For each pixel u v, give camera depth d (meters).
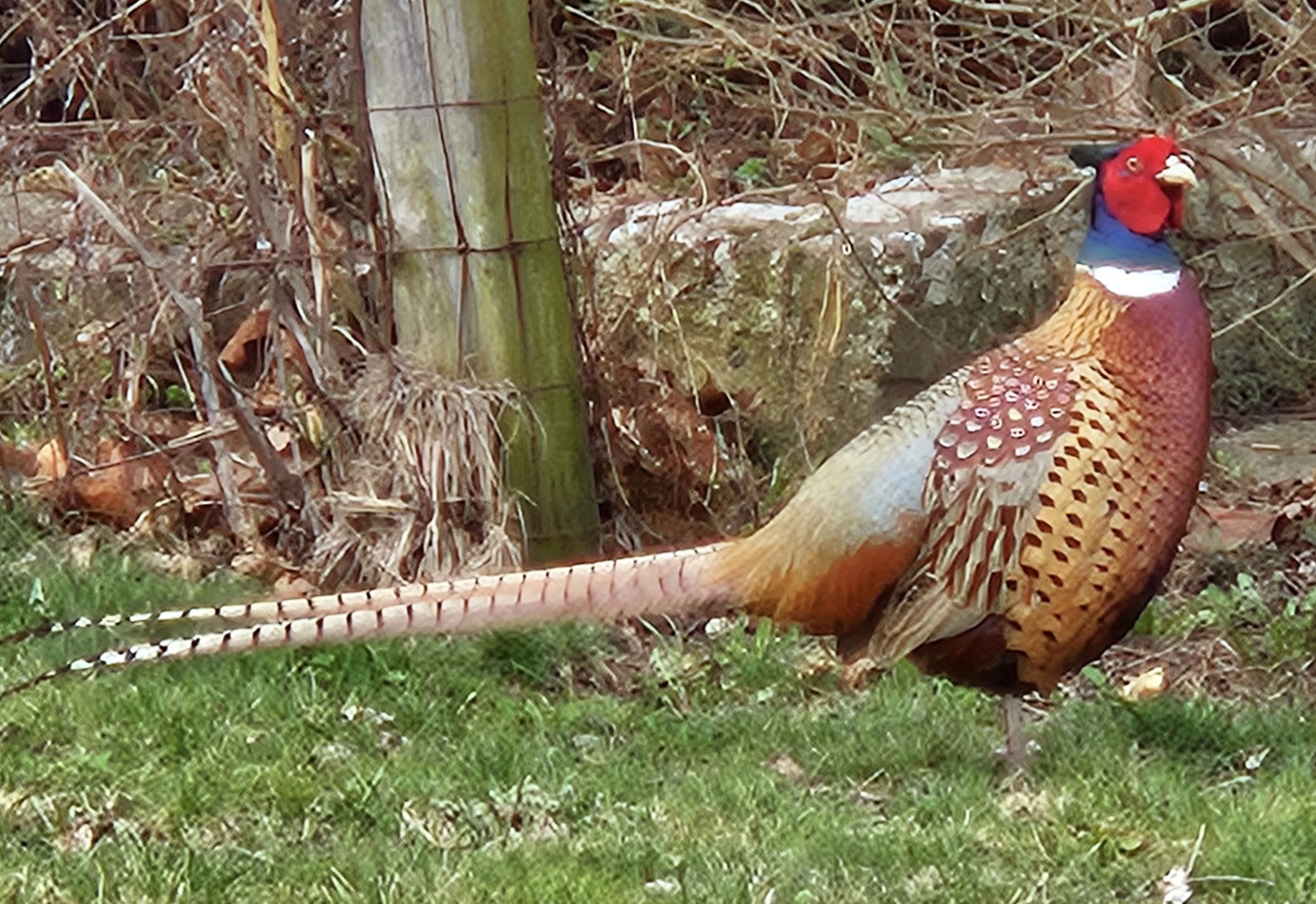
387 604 4.80
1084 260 4.84
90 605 6.01
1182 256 7.78
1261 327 7.70
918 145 7.13
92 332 6.85
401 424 6.09
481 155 6.03
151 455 6.55
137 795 4.87
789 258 6.95
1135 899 4.30
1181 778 4.93
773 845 4.56
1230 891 4.33
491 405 6.07
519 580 4.85
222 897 4.29
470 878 4.36
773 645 5.85
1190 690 5.69
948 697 5.54
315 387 6.20
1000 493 4.73
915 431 4.82
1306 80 7.88
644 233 6.89
